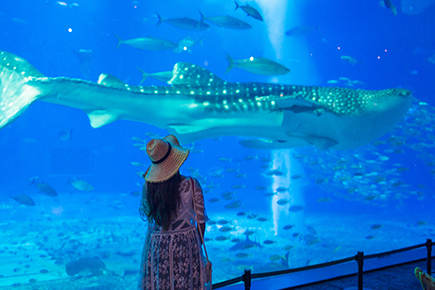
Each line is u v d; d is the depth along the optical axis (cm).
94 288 606
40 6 3288
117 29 3734
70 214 1720
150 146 195
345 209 2125
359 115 598
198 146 1197
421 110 1720
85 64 1677
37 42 3659
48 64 3831
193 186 200
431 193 2244
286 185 2467
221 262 829
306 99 599
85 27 3647
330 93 609
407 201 2139
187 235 195
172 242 192
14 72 535
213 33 3731
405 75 2667
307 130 610
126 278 666
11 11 3306
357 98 605
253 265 796
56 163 3759
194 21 822
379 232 1224
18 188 3531
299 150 2327
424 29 2436
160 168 194
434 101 2523
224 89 598
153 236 200
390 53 2712
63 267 733
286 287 378
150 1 3300
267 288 372
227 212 1869
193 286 191
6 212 1728
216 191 2927
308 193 2411
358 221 1511
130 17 3566
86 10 3394
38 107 3744
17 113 504
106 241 1041
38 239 1063
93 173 3938
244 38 3678
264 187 1018
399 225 1386
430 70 2536
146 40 815
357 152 2192
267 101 588
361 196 2131
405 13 2380
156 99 573
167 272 190
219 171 1109
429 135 1717
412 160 2234
